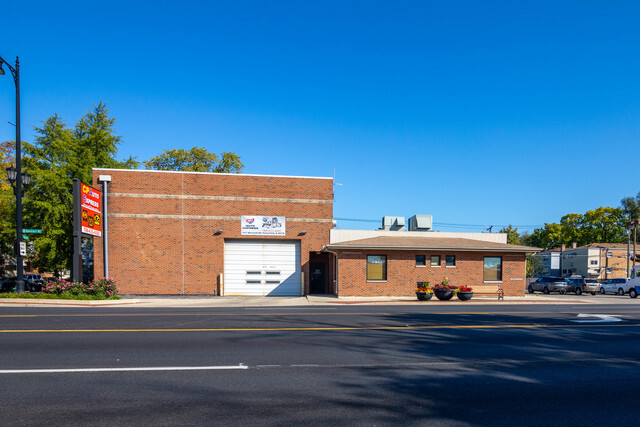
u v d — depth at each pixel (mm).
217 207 27266
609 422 5102
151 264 26406
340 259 26125
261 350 8781
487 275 27859
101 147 33656
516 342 10094
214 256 27062
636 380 6957
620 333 11750
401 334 10977
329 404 5570
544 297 29438
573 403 5781
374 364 7727
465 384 6570
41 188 30375
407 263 26797
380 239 28047
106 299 20797
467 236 30953
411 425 4879
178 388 6172
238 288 27484
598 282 41188
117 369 7172
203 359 7941
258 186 27828
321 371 7211
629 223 51281
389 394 6023
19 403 5500
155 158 46000
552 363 8031
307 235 28141
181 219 26859
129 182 26438
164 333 10742
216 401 5637
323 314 15641
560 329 12328
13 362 7602
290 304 21203
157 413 5176
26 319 13250
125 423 4855
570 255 71062
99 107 34500
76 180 21375
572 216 77000
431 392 6148
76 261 21125
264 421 4941
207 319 13688
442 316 15297
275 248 28109
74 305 19219
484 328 12258
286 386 6340
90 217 22844
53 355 8164
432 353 8719
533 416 5266
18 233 20516
